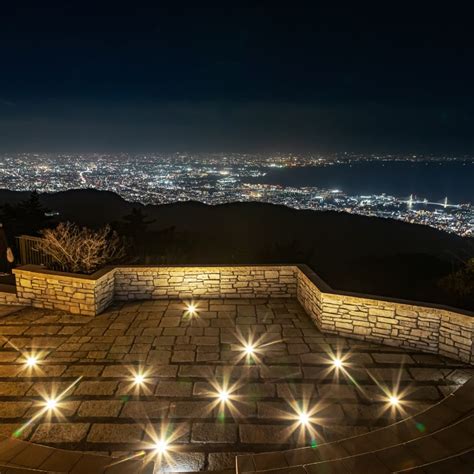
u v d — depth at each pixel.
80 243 7.94
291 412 3.70
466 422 3.26
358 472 2.70
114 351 4.84
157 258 10.73
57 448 3.20
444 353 4.79
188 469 3.02
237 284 6.68
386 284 11.12
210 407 3.76
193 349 4.92
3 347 4.93
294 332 5.44
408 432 3.30
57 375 4.29
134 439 3.32
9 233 12.30
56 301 6.09
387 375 4.37
